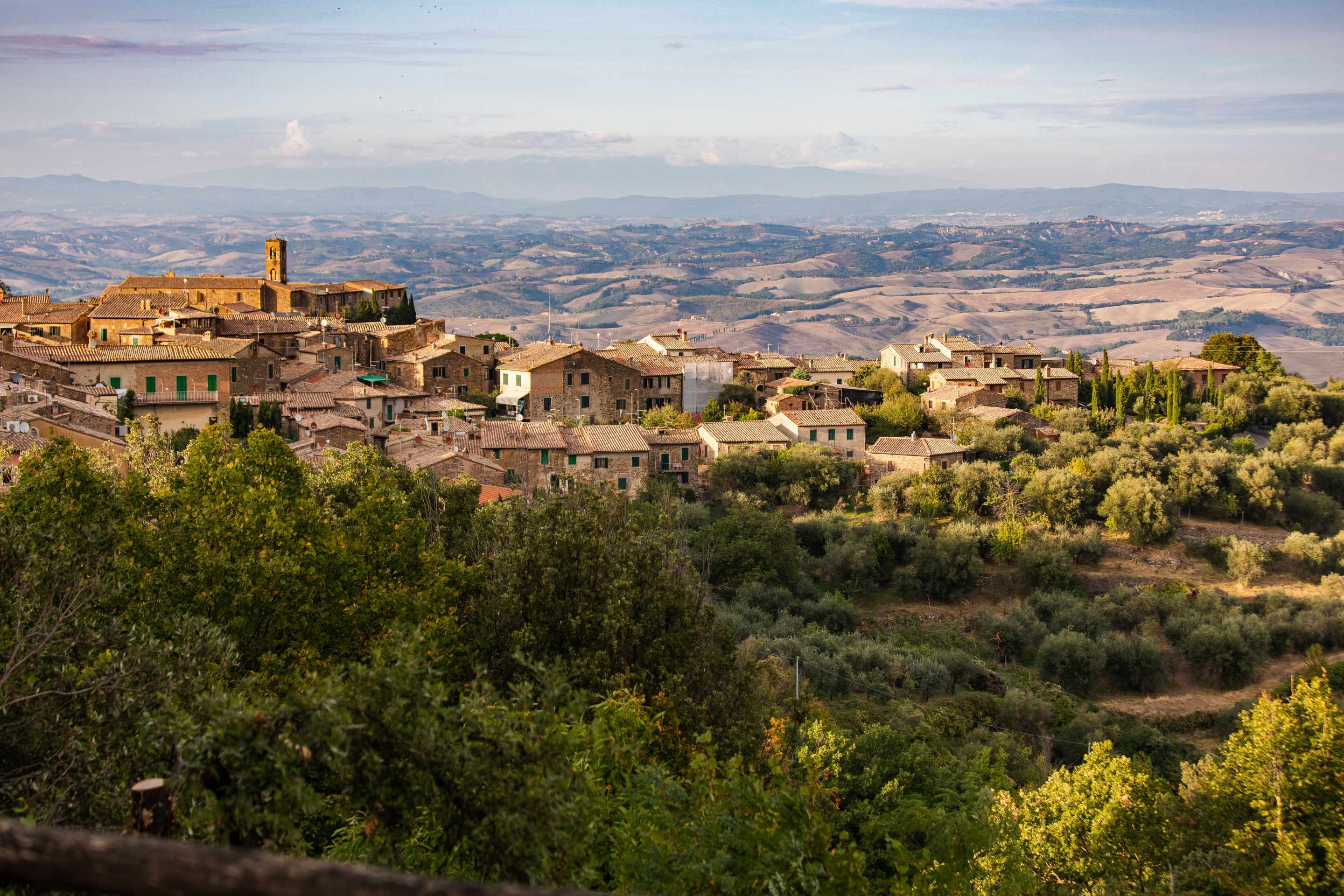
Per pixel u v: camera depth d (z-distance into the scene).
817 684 72.06
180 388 94.50
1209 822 41.22
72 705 21.11
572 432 106.38
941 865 29.48
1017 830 36.19
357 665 14.14
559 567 35.38
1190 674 86.75
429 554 39.75
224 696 13.29
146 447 54.94
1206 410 156.50
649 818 17.81
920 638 90.75
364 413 105.56
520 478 95.88
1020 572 101.00
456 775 13.64
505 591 35.09
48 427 68.44
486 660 34.31
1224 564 105.56
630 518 40.59
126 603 28.05
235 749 12.60
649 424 127.75
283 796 12.58
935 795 48.91
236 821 12.37
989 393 146.12
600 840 18.19
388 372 131.75
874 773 47.69
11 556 23.94
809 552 103.44
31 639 21.83
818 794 28.92
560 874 13.82
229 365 97.00
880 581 100.06
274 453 41.91
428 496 58.06
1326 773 38.16
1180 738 77.62
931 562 99.19
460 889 5.91
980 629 92.50
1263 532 113.25
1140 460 118.81
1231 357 188.25
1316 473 127.25
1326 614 92.69
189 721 13.56
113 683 21.03
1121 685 85.81
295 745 12.88
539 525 36.44
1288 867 35.47
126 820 17.80
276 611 31.64
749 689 36.03
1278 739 39.22
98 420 76.38
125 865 5.88
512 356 139.50
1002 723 73.25
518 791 13.70
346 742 13.12
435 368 130.62
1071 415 139.75
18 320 128.75
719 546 93.25
